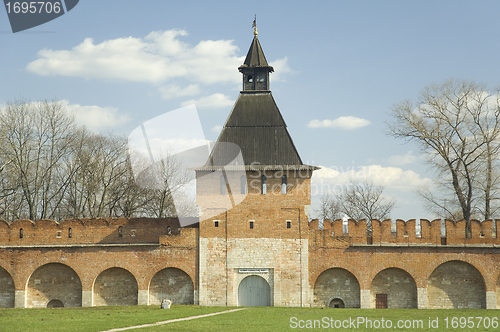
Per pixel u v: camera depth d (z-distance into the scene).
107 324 29.55
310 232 40.44
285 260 40.06
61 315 33.44
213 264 40.25
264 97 43.31
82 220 42.31
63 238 42.16
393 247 40.06
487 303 39.25
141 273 40.62
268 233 40.34
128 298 41.12
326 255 40.19
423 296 39.47
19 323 29.84
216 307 38.28
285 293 39.75
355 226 40.78
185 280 40.81
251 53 44.38
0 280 41.75
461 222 40.38
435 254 39.94
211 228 40.62
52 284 41.53
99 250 41.00
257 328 28.59
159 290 40.81
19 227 42.19
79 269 40.84
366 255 40.12
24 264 41.12
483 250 39.75
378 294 40.47
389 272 40.59
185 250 40.69
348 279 40.53
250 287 40.12
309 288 39.84
